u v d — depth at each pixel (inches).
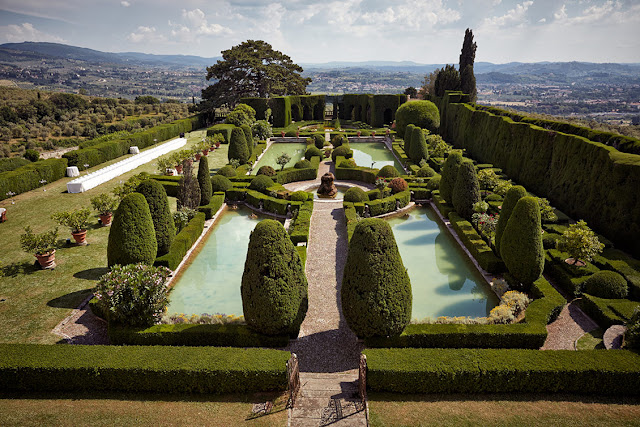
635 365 384.8
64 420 353.1
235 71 2522.1
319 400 382.0
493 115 1300.4
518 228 558.3
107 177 1173.1
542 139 973.2
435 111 1803.6
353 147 1830.7
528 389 388.8
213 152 1622.8
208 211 911.7
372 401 379.2
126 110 2957.7
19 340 490.0
